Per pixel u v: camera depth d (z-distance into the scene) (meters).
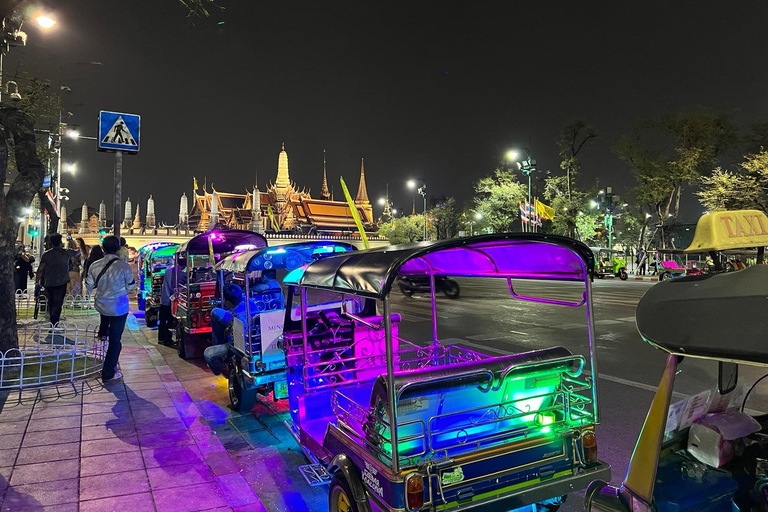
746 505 2.33
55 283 10.26
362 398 4.54
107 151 9.48
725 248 2.42
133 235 75.50
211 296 9.33
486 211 47.31
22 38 9.29
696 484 2.41
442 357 5.14
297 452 5.12
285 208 107.94
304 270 4.30
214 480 4.21
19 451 4.71
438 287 22.22
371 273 2.96
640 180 37.03
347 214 112.00
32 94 13.48
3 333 7.19
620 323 12.95
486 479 2.86
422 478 2.67
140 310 16.78
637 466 2.31
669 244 35.19
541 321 13.59
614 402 6.37
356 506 2.96
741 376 2.82
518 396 3.46
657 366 8.21
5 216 7.20
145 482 4.15
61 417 5.66
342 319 5.11
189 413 5.88
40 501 3.78
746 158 31.05
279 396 5.90
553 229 44.38
